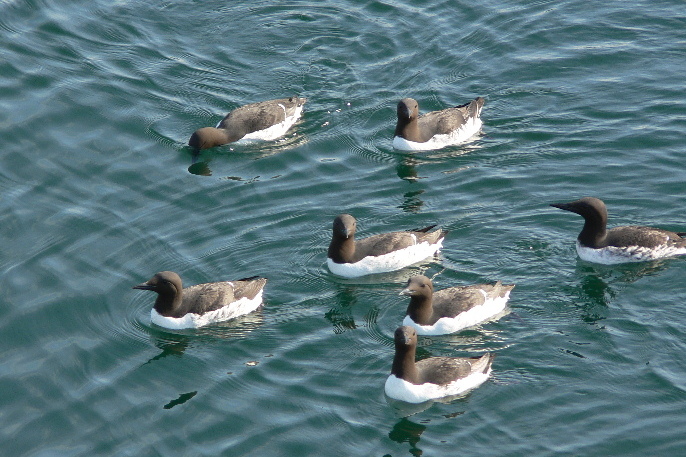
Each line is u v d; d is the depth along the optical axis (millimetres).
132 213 25156
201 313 21406
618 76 30375
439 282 22516
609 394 19031
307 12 34156
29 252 23609
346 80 31062
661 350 20094
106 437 18531
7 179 26125
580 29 32719
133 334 21359
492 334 20797
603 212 22672
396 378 19078
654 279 22266
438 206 25312
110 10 33719
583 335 20641
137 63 31422
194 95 30297
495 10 33844
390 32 33062
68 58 31250
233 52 32312
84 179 26406
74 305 22047
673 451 17641
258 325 21469
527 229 24219
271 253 23734
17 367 20281
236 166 27328
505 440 18062
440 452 17859
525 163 26906
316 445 18156
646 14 33188
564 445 17875
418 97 30125
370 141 28484
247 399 19312
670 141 27203
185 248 23875
